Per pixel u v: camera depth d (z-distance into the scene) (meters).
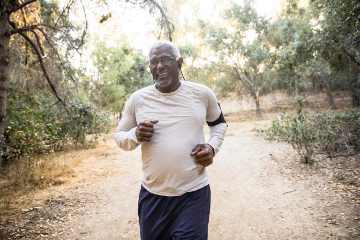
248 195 4.28
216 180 5.33
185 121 1.64
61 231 3.27
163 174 1.62
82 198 4.48
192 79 22.17
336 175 4.58
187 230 1.54
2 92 6.24
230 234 3.05
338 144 6.32
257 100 22.19
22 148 6.18
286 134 6.62
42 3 10.08
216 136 1.82
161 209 1.66
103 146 11.07
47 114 9.52
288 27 18.19
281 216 3.38
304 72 18.88
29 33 9.02
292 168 5.45
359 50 10.39
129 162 7.58
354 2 6.00
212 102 1.79
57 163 6.84
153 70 1.69
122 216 3.73
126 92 25.22
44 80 11.16
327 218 3.17
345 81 17.02
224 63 21.27
